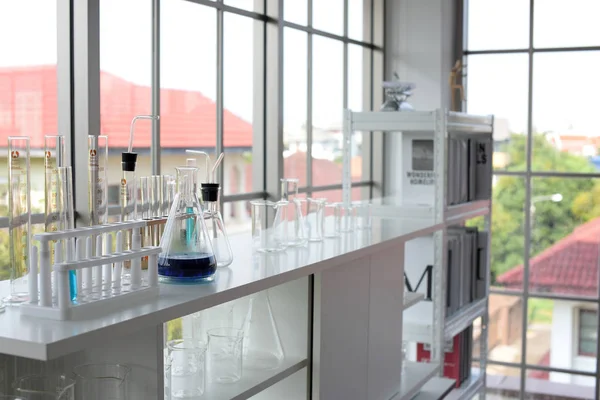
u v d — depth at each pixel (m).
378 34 5.60
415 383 3.10
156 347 1.62
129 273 1.81
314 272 2.14
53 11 3.09
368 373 2.66
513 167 5.48
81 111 3.09
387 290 2.82
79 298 1.54
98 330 1.40
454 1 5.54
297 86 4.80
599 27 5.21
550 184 5.39
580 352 5.39
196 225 1.85
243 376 2.00
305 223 2.60
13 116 3.02
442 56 5.40
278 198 4.47
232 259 2.07
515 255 5.52
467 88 5.57
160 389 1.63
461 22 5.52
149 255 1.66
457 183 3.78
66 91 3.10
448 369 4.04
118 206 3.43
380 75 5.61
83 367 1.64
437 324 3.48
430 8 5.39
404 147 3.67
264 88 4.44
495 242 5.57
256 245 2.34
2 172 3.01
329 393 2.32
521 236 5.49
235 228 4.28
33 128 3.09
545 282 5.45
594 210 5.30
